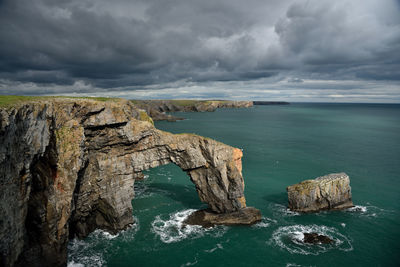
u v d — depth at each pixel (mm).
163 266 34438
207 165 46750
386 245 40031
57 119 31938
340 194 51812
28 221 28375
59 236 31781
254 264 35188
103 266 34000
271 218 47750
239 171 48969
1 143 20719
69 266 33562
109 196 41531
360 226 45312
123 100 50906
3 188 21719
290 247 38938
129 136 41469
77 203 38688
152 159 45875
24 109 25000
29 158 25672
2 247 22234
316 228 44469
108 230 42406
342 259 36531
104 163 40562
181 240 40188
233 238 40969
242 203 48219
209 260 35812
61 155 32031
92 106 36875
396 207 53250
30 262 27922
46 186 30141
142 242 39438
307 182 51469
